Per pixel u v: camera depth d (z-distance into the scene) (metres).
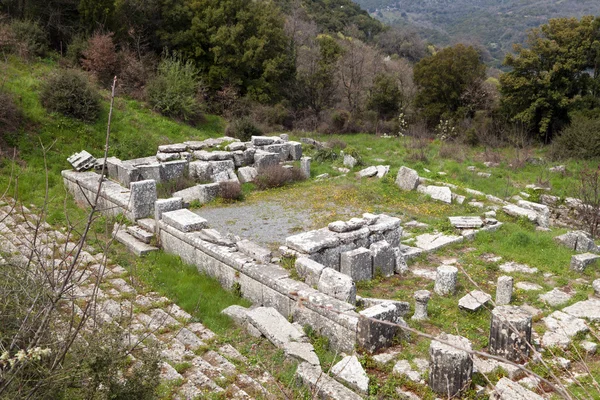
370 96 37.06
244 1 32.84
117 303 9.22
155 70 28.64
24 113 18.92
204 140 22.05
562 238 13.48
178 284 10.43
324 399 6.57
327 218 14.39
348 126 33.38
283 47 34.12
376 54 41.88
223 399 6.62
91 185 14.66
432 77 34.09
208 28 31.17
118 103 23.31
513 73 30.42
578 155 25.11
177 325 8.64
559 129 30.19
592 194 17.56
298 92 34.91
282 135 23.53
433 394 6.75
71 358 5.30
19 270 5.70
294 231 13.36
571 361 7.70
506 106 31.39
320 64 34.72
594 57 29.53
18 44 23.33
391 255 11.12
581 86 29.98
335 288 8.81
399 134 31.22
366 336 7.68
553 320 8.83
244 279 10.10
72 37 26.62
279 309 9.29
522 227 14.87
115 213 13.84
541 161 24.38
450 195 16.59
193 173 17.66
